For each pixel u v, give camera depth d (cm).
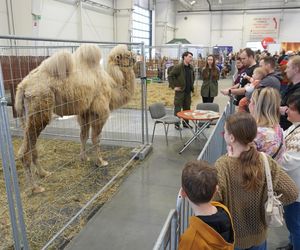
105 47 443
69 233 255
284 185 137
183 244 117
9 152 184
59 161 404
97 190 330
